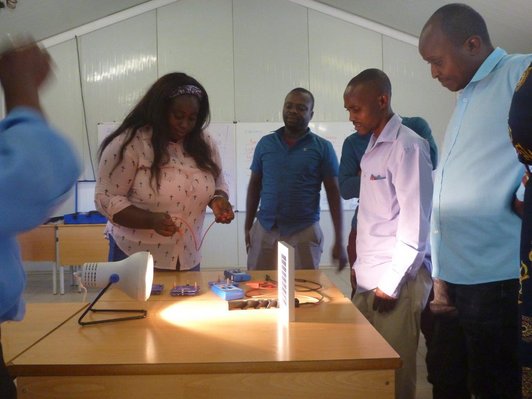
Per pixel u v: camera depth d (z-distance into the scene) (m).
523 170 1.45
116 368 1.13
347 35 6.39
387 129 1.88
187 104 2.00
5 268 0.82
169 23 6.29
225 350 1.22
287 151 2.84
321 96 6.39
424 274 1.86
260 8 6.34
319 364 1.14
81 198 6.08
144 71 6.29
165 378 1.14
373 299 1.91
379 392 1.16
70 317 1.54
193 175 2.10
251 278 2.10
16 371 1.13
